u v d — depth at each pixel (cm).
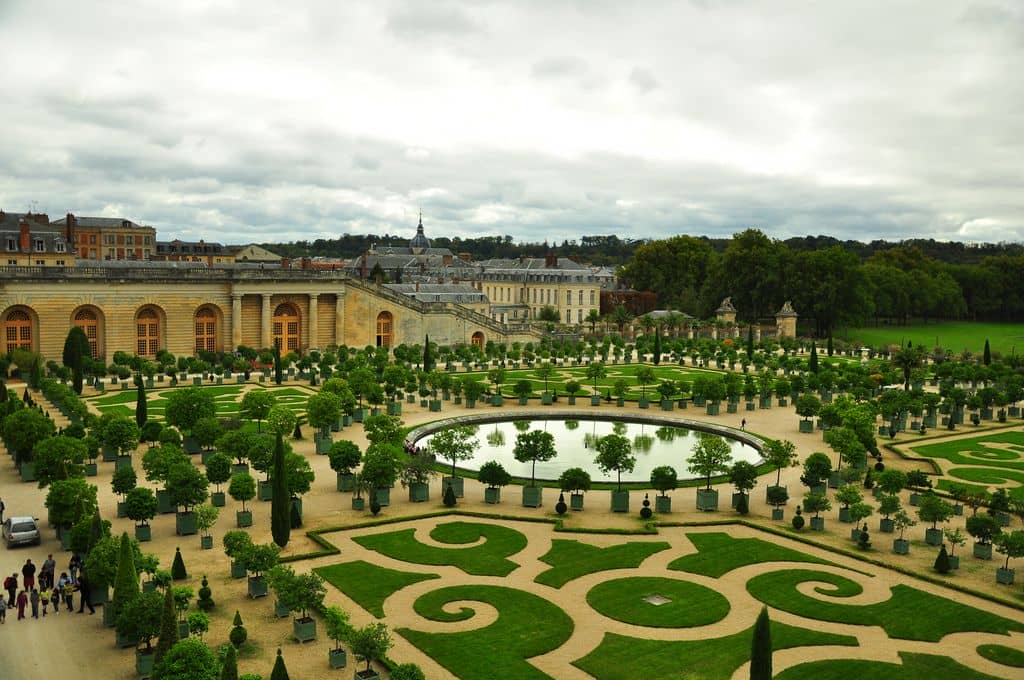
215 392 13612
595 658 4928
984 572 6425
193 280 17038
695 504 8112
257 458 7806
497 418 12244
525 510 7806
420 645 5028
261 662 4744
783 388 13438
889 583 6172
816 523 7381
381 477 7500
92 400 12569
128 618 4562
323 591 5097
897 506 7231
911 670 4862
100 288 15975
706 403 13650
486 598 5762
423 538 6969
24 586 5641
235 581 5944
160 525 7188
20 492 7956
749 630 5350
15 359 14400
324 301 18975
